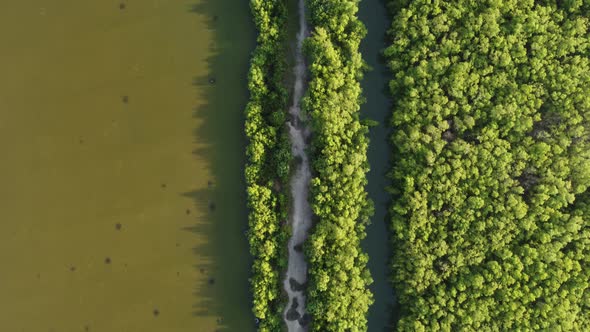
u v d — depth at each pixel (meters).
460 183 58.81
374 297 63.81
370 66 64.75
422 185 59.16
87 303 65.50
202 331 64.31
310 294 59.34
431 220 58.84
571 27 59.62
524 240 58.81
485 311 57.56
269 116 62.41
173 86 66.25
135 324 64.94
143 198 65.81
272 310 61.84
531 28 59.06
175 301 64.81
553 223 58.28
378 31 65.69
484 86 59.62
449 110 59.19
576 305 58.12
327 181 59.88
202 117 65.75
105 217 66.00
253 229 61.00
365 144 59.97
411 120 60.31
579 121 58.28
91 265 65.81
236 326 63.94
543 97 59.41
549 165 58.72
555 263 57.94
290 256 63.19
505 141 59.00
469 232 58.56
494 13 59.00
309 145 63.28
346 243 59.16
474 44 59.53
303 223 63.28
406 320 59.34
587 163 57.56
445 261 58.69
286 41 64.38
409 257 59.00
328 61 60.22
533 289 57.75
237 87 65.69
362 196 60.19
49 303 65.88
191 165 65.50
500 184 58.44
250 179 61.50
